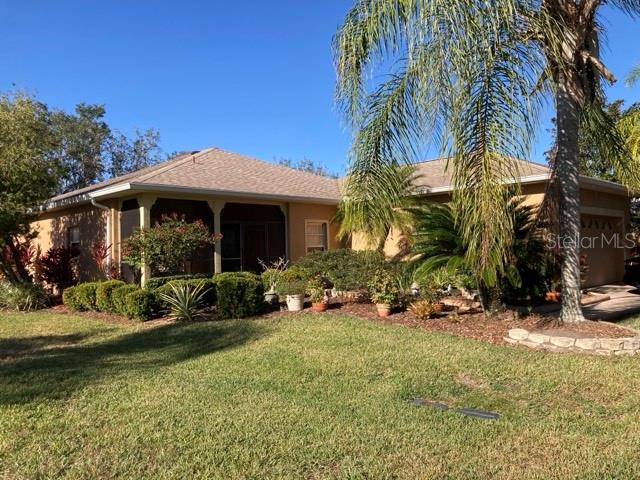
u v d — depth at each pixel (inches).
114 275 535.2
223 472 143.0
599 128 333.4
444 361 261.7
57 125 1289.4
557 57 246.5
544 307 419.5
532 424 177.9
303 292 451.5
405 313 398.6
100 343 341.7
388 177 297.0
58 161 615.8
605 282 629.6
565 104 312.0
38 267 603.2
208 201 541.0
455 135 223.6
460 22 187.2
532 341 299.3
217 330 364.2
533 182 493.7
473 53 195.5
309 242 645.3
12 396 217.2
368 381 230.4
